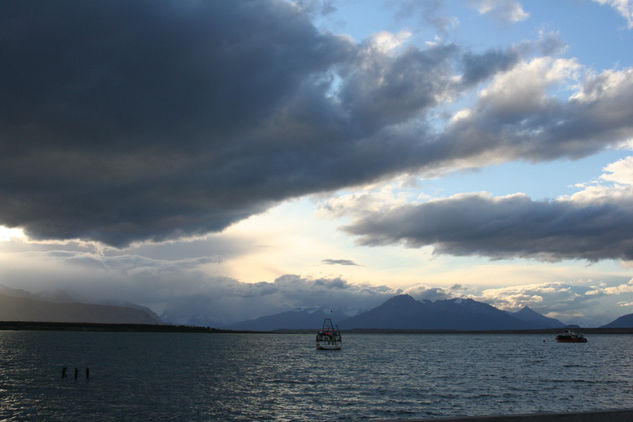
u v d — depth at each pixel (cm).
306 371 10006
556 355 16362
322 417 5069
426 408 5609
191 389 7044
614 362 12900
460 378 8731
